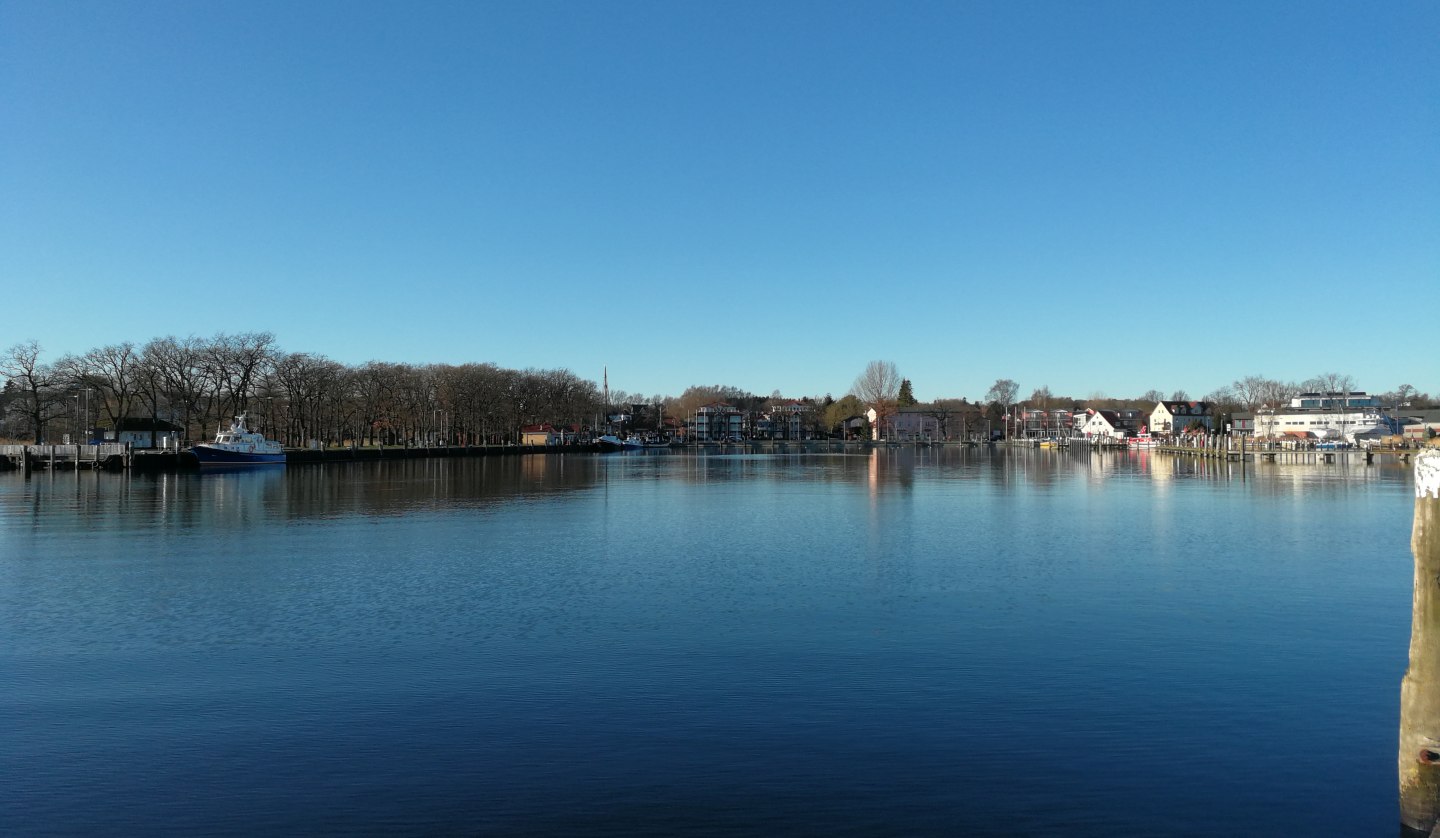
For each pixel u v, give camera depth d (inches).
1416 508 452.8
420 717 661.9
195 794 540.7
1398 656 800.3
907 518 1958.7
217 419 5383.9
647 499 2522.1
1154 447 7598.4
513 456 6707.7
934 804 520.7
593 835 489.4
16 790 546.9
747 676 752.3
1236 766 566.6
